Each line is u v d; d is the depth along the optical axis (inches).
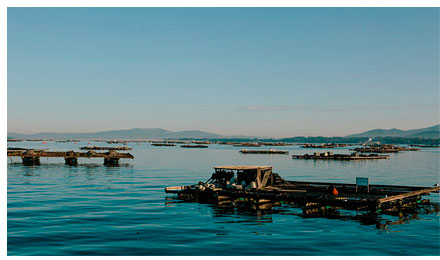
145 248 845.8
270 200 1398.9
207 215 1211.9
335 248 854.5
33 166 3361.2
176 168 3213.6
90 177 2375.7
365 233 985.5
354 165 3816.4
